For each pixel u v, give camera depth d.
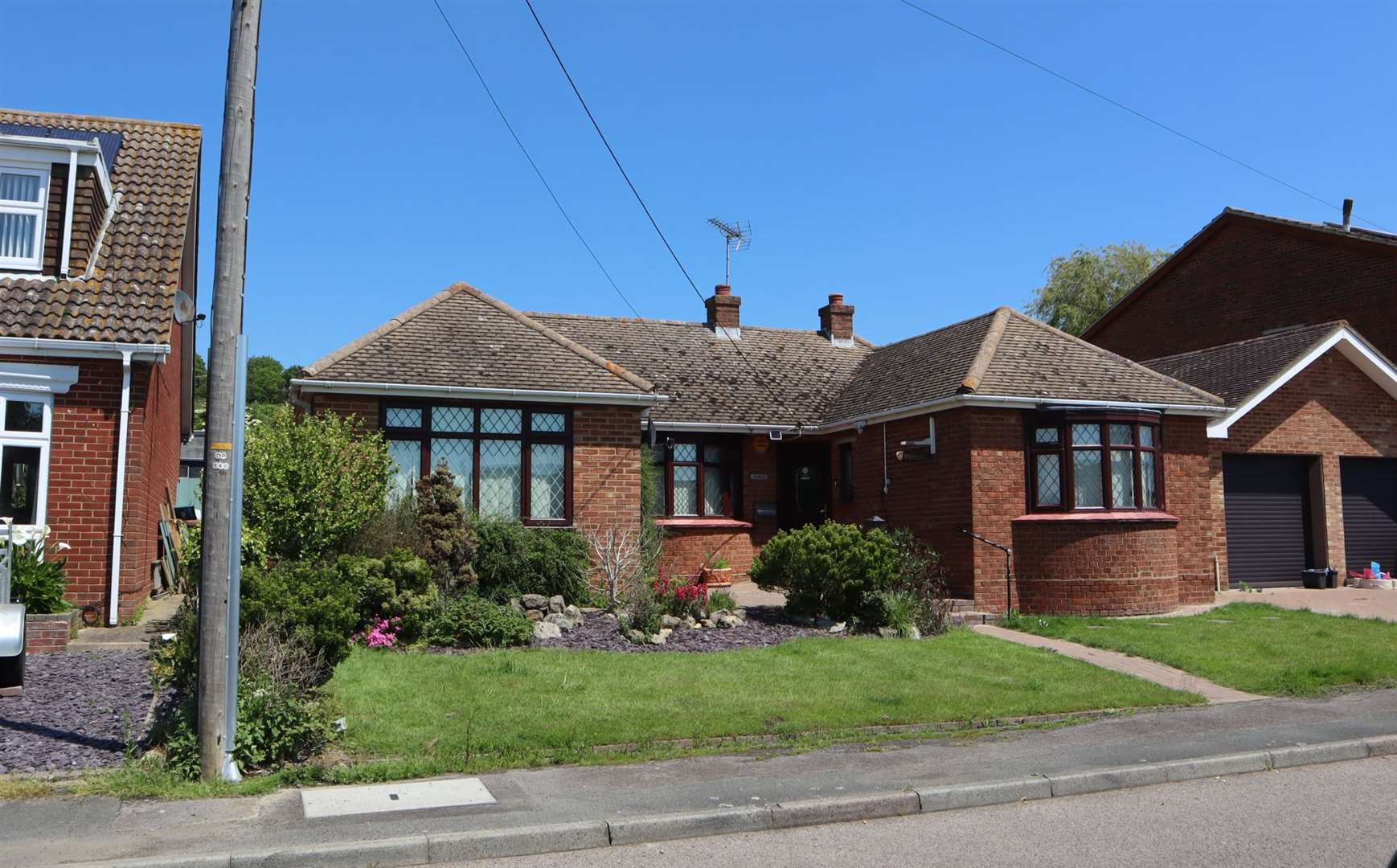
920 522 18.80
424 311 18.12
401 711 9.31
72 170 13.94
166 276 14.02
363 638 11.90
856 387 22.55
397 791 7.40
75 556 12.58
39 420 12.70
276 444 13.41
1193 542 19.08
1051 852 6.44
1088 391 18.25
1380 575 21.50
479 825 6.59
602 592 15.67
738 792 7.46
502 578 14.45
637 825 6.70
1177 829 6.91
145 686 9.60
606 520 17.19
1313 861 6.24
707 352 23.97
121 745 7.98
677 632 13.76
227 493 7.62
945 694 10.98
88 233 14.11
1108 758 8.61
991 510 17.56
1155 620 16.83
